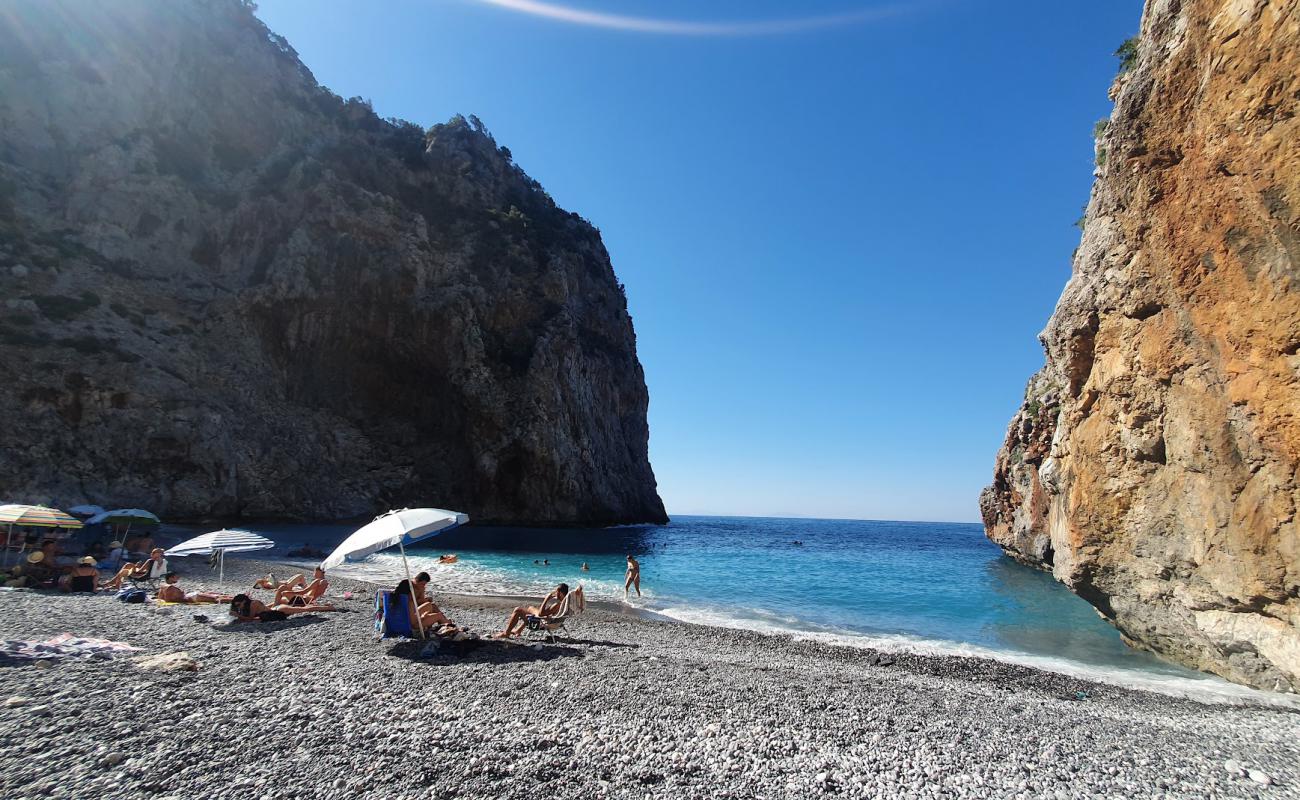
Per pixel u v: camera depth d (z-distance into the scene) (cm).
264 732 624
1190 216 1203
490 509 6775
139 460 4503
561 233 9400
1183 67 1201
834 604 2400
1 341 4244
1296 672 1095
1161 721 971
